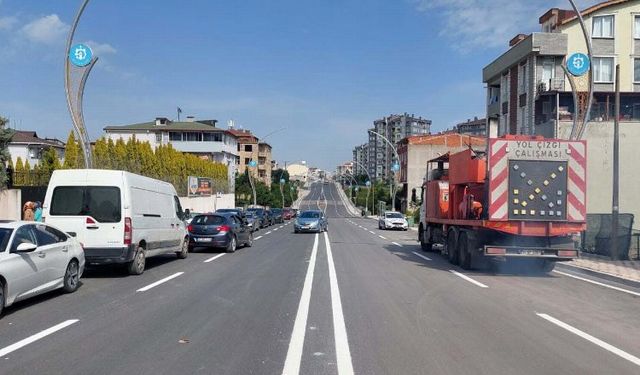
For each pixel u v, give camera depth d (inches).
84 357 270.8
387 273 618.2
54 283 429.7
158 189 663.8
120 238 550.3
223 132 3412.9
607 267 663.8
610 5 1845.5
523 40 1796.3
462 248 676.7
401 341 307.6
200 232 845.2
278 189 4507.9
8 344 294.4
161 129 3378.4
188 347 291.6
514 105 1887.3
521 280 580.1
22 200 1005.8
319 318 368.2
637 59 1845.5
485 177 623.2
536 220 604.7
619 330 344.2
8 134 1160.8
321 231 1546.5
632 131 1179.3
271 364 262.2
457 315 382.6
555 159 607.2
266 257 792.3
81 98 783.1
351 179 5949.8
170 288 493.0
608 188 1175.0
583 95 1475.1
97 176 554.9
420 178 3582.7
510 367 260.4
